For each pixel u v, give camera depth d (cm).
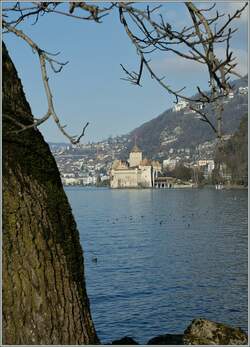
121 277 2620
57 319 373
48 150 405
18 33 369
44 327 367
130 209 7744
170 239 4219
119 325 1756
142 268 2875
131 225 5494
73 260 396
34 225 372
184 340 594
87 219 6316
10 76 389
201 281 2473
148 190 15300
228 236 4300
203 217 6103
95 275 2689
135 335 1652
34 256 368
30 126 343
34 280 367
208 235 4422
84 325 393
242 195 9875
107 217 6519
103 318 1844
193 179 15200
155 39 409
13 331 360
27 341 362
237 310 1922
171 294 2202
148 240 4194
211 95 356
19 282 364
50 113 341
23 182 374
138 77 427
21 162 377
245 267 2809
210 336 588
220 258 3164
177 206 8000
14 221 364
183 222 5625
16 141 377
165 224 5494
